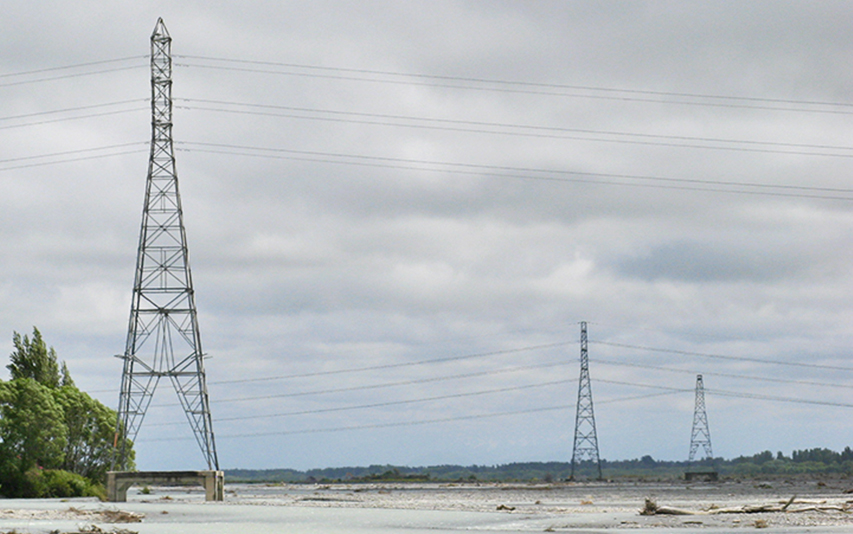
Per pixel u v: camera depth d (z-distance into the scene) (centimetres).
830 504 10112
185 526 7719
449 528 7650
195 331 11762
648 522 8069
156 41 12288
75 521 7788
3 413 12250
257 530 7300
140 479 11438
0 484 11869
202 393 11700
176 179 12038
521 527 7756
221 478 11819
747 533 6831
